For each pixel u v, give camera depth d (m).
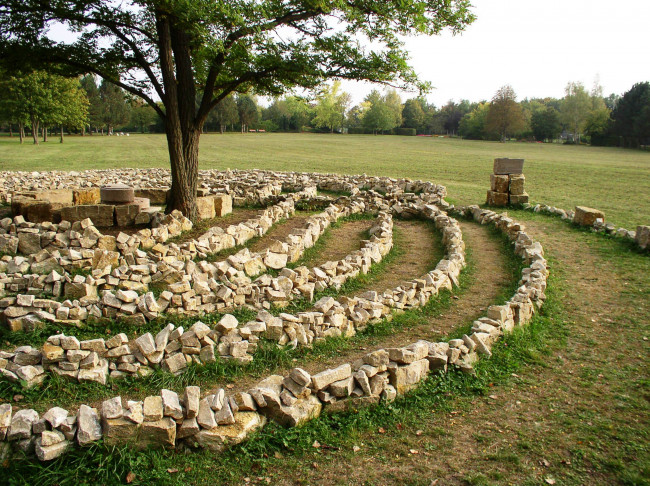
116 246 9.93
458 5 11.83
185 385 5.52
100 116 92.81
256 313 7.41
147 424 4.33
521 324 7.19
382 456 4.41
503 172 18.22
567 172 32.16
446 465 4.27
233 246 11.15
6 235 9.71
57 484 3.97
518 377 5.83
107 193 12.90
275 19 11.73
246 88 13.83
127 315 6.86
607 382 5.68
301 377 4.91
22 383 5.18
